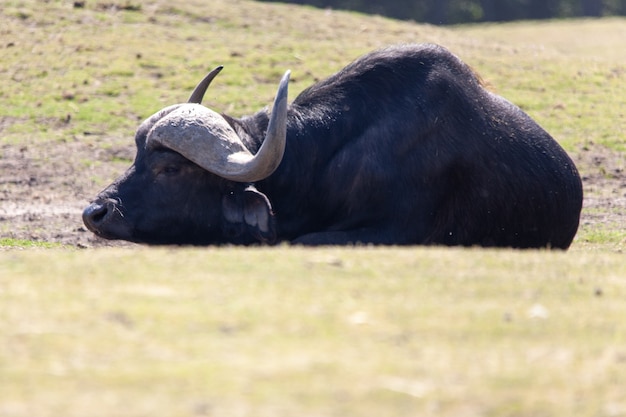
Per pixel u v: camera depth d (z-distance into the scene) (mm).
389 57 38094
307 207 37469
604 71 85500
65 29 84812
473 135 37469
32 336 21266
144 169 36500
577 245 45812
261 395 18734
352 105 37500
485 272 27484
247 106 72000
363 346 21234
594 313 24000
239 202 36156
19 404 18250
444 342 21656
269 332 21875
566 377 19969
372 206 36812
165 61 79562
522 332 22438
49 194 58062
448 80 37688
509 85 80188
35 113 69938
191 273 26359
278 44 86125
